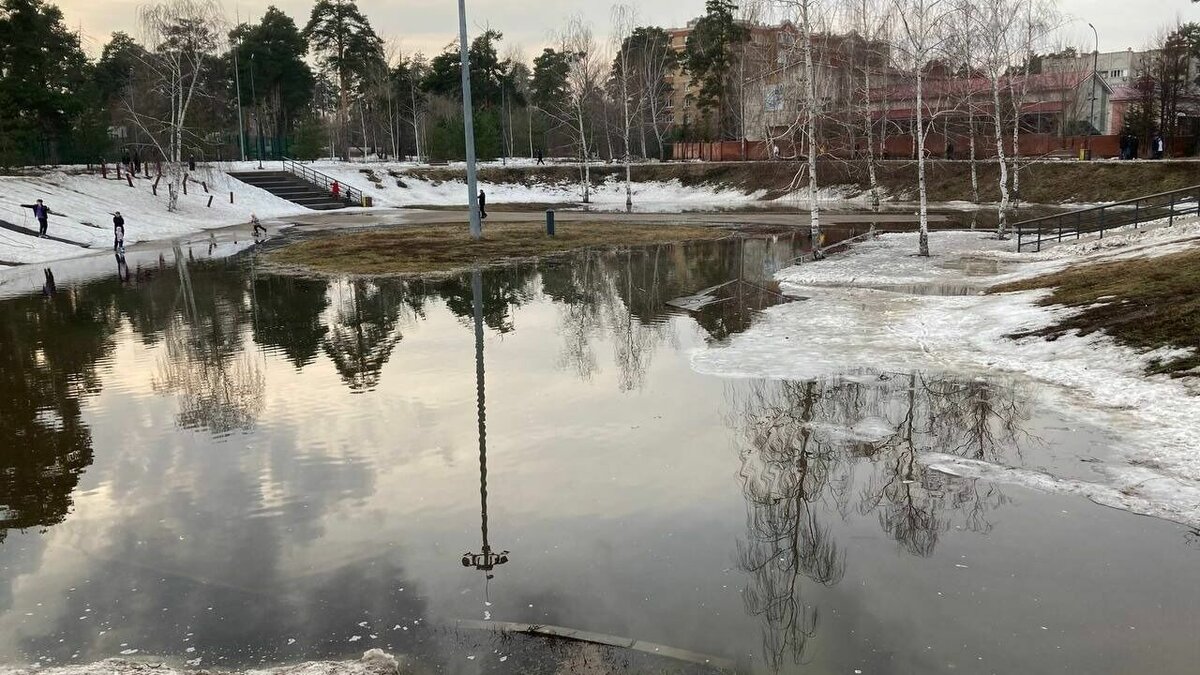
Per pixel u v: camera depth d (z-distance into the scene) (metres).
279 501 7.84
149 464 8.92
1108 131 67.81
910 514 7.22
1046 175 50.22
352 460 8.93
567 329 16.30
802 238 34.81
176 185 48.84
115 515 7.58
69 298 21.61
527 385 11.95
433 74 94.19
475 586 6.11
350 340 15.53
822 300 18.70
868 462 8.53
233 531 7.19
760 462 8.62
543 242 34.16
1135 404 9.79
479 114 85.44
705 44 78.88
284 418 10.55
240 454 9.20
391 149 103.19
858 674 4.89
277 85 87.94
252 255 31.39
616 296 20.52
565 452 9.04
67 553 6.80
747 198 66.38
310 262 28.53
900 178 58.59
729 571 6.29
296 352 14.54
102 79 86.12
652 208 58.97
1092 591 5.82
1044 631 5.33
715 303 18.92
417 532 7.10
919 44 25.28
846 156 62.88
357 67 92.56
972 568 6.21
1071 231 29.38
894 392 10.99
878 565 6.31
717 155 75.75
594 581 6.16
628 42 75.12
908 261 24.89
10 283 24.89
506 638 5.38
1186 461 8.01
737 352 13.72
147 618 5.74
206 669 5.07
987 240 30.33
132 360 14.10
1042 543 6.57
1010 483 7.82
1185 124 59.28
